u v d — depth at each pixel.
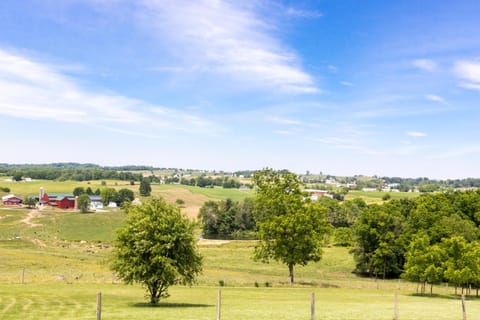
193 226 38.22
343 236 129.25
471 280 57.88
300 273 89.88
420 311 34.62
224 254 112.19
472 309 38.44
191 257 37.44
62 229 178.38
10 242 109.50
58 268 65.56
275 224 66.12
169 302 38.62
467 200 106.88
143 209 37.28
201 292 48.75
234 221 192.88
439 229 92.12
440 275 58.91
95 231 177.88
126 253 35.66
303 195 70.25
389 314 31.66
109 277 57.34
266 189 71.12
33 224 185.12
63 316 28.38
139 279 36.00
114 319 27.02
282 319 27.58
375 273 92.88
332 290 59.38
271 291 52.75
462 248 59.69
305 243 65.19
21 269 62.53
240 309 33.28
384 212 99.00
